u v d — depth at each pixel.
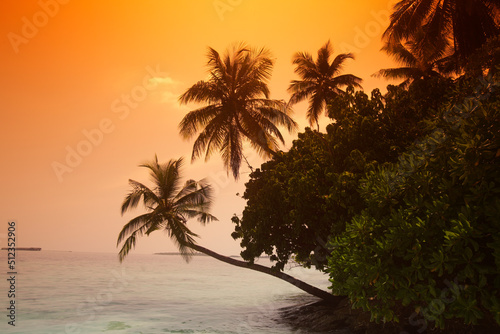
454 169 7.52
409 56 34.16
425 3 22.44
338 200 14.26
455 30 21.81
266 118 30.28
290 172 18.70
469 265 6.89
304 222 17.45
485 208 6.93
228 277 66.81
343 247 10.00
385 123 15.97
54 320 21.12
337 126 17.73
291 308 25.25
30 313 23.56
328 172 15.42
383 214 9.38
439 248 7.37
